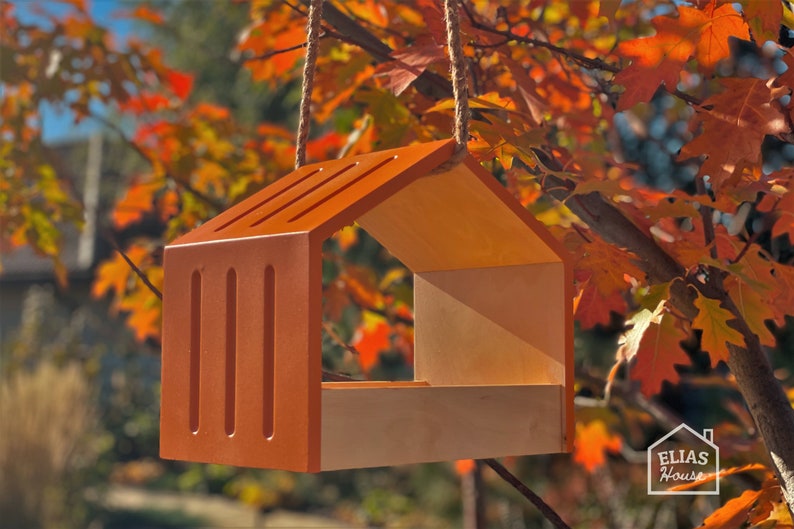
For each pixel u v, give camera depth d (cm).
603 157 275
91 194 1592
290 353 158
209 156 408
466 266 224
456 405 181
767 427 226
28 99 432
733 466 327
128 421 1861
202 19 1758
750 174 217
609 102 290
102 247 2002
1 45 396
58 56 397
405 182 173
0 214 432
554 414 199
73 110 406
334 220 161
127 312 1905
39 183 436
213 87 1733
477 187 189
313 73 207
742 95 206
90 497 1426
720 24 202
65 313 1992
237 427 165
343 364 443
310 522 1501
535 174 237
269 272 164
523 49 298
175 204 434
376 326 431
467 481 491
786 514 236
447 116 271
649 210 222
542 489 1099
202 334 174
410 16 298
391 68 238
